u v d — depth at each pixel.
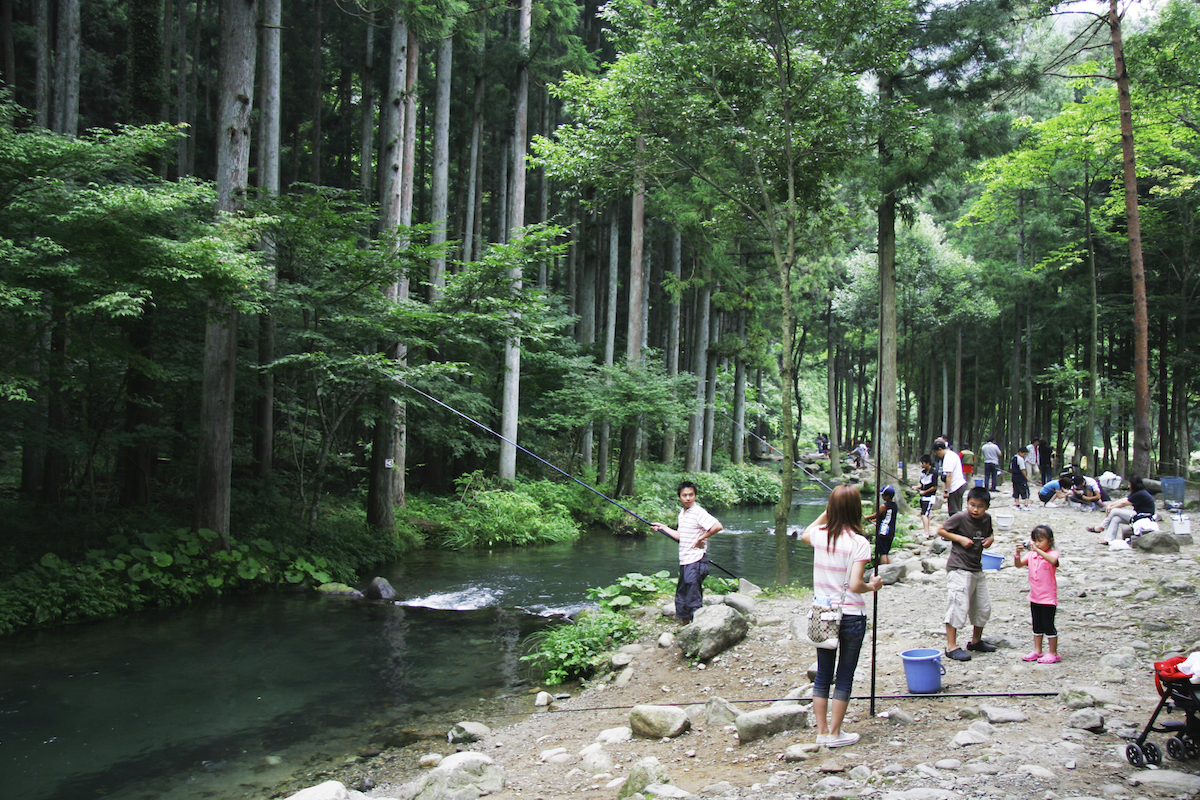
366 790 5.09
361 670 8.02
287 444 19.92
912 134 10.36
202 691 7.27
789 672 6.59
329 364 12.70
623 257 32.69
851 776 3.92
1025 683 5.52
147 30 13.55
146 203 8.95
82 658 8.27
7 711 6.66
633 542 18.73
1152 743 3.90
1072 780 3.69
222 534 12.20
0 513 11.45
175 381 14.27
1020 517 16.28
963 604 6.29
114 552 11.05
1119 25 15.57
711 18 9.33
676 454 33.03
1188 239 23.66
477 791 4.53
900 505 19.31
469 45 22.20
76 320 10.45
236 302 10.38
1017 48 19.73
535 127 28.59
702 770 4.45
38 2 15.77
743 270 26.56
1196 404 31.83
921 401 44.31
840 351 53.47
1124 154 15.62
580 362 22.56
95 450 12.88
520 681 7.66
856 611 4.45
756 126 10.12
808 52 9.77
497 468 22.98
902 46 9.81
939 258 35.84
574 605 11.27
